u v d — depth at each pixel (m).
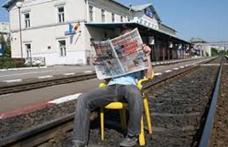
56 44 42.50
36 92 12.10
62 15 42.19
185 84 13.89
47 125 4.73
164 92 11.03
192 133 5.39
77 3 40.38
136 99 4.60
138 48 4.83
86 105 4.64
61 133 5.15
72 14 40.81
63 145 4.70
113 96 4.75
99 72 5.02
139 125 4.62
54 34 42.59
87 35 40.38
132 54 4.81
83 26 40.06
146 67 4.90
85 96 4.69
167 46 65.56
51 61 43.09
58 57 42.41
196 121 6.27
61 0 41.62
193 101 8.88
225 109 7.69
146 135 5.33
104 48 4.85
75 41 40.62
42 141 4.69
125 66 4.81
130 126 4.61
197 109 7.57
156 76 17.59
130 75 4.89
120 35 4.80
